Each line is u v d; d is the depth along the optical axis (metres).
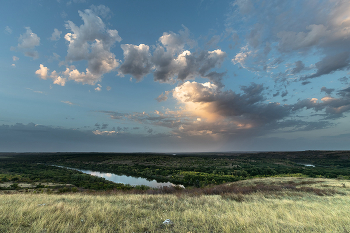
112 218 6.81
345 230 6.05
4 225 5.41
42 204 9.34
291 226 6.35
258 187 21.77
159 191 19.56
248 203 11.59
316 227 6.24
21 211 6.71
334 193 17.52
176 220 7.03
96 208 8.23
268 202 12.13
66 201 10.96
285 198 14.72
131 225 6.09
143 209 8.90
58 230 5.31
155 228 6.02
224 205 10.48
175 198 12.78
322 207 10.36
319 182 29.53
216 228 6.01
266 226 6.18
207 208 9.31
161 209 9.25
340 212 8.80
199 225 6.43
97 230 5.36
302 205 10.95
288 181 33.81
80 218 6.63
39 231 5.05
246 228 6.02
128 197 13.33
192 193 16.94
